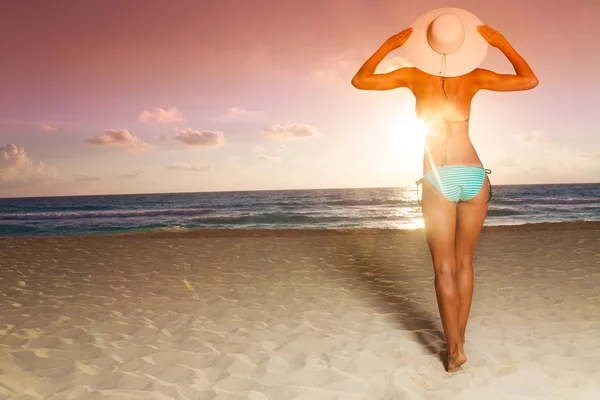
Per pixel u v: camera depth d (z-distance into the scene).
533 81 3.10
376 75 3.21
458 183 2.99
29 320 4.53
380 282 5.99
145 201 60.47
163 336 4.02
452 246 3.06
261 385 3.04
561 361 3.28
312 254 8.46
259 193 83.00
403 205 41.28
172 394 2.94
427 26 3.14
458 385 2.94
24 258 8.40
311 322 4.35
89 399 2.88
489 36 3.11
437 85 3.14
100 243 10.49
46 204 57.38
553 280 5.78
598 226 12.91
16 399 2.89
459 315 3.18
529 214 29.94
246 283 6.07
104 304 5.12
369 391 2.92
